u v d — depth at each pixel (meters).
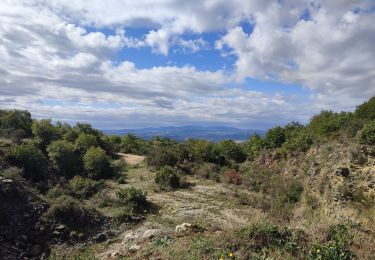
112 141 38.12
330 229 6.26
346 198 11.66
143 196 17.70
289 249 5.60
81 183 20.05
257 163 26.30
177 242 6.76
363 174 12.11
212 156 28.02
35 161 20.31
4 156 19.62
